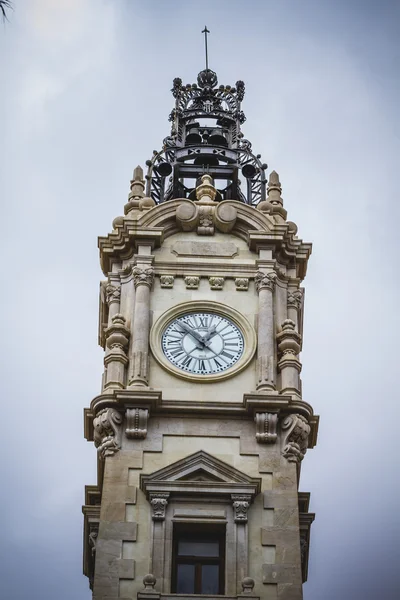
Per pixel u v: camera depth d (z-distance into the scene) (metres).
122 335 78.56
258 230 82.12
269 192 84.88
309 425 76.38
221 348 78.75
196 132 90.50
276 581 71.25
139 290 80.00
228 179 88.56
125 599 70.81
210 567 72.56
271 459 74.81
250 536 72.50
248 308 80.12
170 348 78.62
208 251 81.94
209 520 72.88
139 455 74.81
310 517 74.19
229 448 75.19
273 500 73.62
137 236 81.69
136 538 72.44
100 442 75.62
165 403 75.75
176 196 88.00
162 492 73.19
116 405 75.75
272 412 75.56
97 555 71.88
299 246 82.38
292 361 77.50
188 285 80.75
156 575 71.31
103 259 82.50
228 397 76.94
